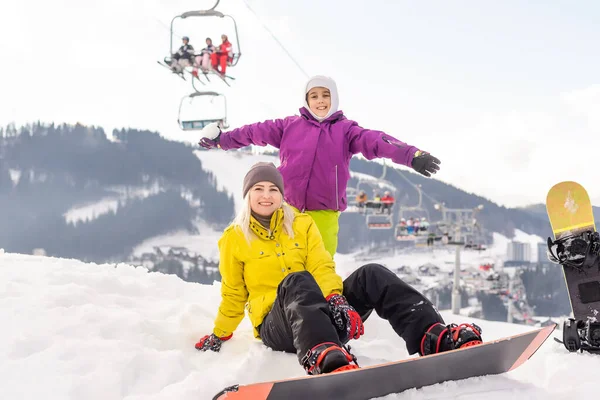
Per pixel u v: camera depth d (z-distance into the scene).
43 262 3.70
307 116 3.09
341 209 3.05
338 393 1.49
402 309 1.92
